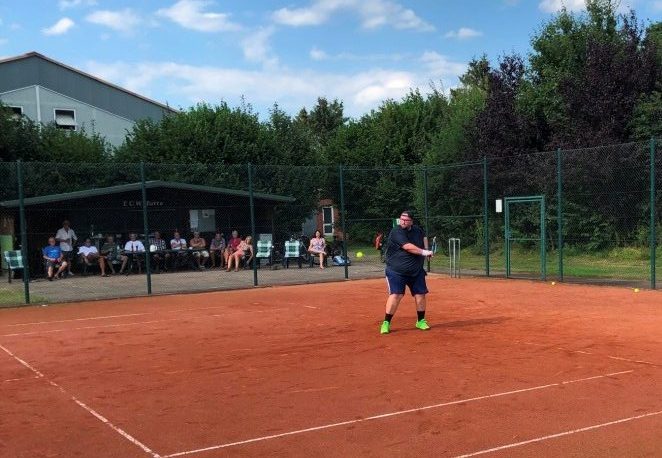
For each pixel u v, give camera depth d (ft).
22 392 20.39
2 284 61.05
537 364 22.56
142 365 23.88
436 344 26.68
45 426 16.88
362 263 78.79
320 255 72.08
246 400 18.86
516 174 69.87
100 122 122.01
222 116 91.61
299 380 21.07
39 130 93.25
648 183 59.67
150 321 35.50
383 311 37.40
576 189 63.52
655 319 32.14
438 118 121.08
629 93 76.02
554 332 28.91
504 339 27.48
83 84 120.26
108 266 71.31
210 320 35.40
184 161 86.22
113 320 36.24
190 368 23.18
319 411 17.62
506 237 57.47
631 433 15.29
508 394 18.84
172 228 75.00
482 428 15.89
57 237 67.15
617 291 45.50
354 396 19.01
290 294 48.62
